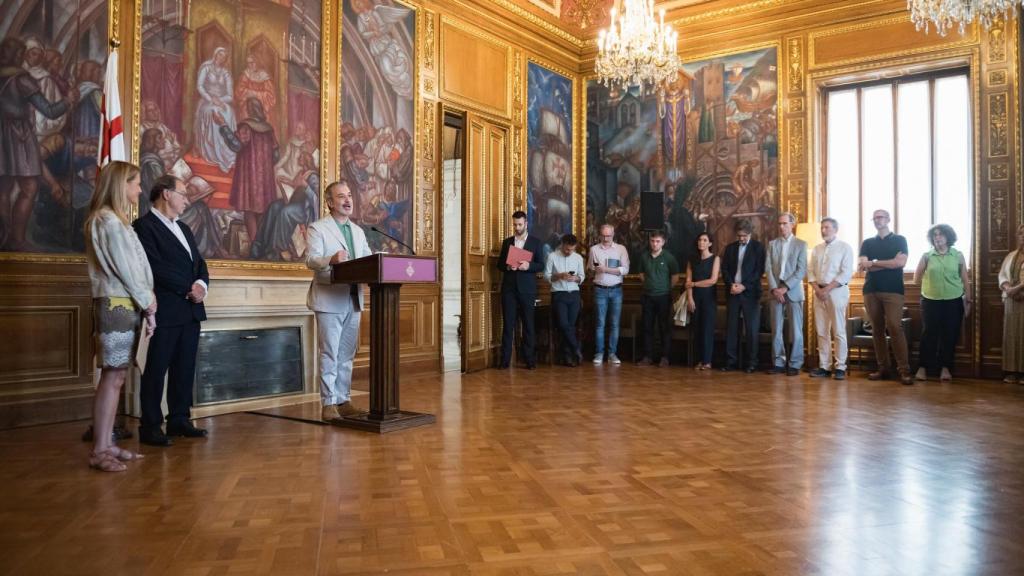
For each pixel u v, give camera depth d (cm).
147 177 609
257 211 698
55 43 556
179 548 277
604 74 866
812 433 505
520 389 731
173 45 631
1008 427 529
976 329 857
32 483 371
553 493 354
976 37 872
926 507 332
